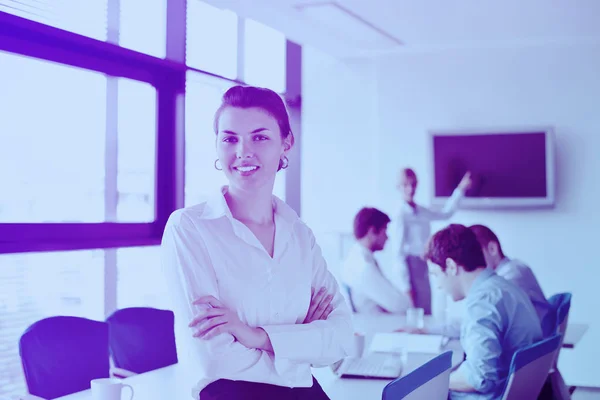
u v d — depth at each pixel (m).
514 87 6.00
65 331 2.77
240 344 1.35
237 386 1.35
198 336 1.31
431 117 6.18
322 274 1.57
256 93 1.36
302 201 6.53
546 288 5.90
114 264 4.41
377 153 6.29
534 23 5.38
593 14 5.12
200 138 5.18
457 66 6.12
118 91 4.43
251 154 1.34
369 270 3.99
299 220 1.52
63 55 3.93
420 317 3.41
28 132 3.82
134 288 4.59
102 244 4.23
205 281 1.36
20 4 3.62
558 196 5.88
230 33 5.33
